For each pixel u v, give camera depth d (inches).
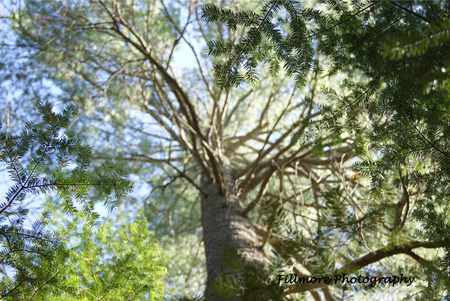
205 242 147.0
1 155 66.5
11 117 175.0
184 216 268.5
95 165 197.9
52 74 197.9
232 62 74.9
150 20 213.6
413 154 77.7
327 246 79.9
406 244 83.1
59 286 74.0
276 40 74.4
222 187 166.6
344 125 86.6
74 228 93.8
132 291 86.7
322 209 84.4
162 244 245.8
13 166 67.2
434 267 76.1
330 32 79.2
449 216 81.8
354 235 82.7
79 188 69.6
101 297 84.0
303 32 75.5
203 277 232.2
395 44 50.2
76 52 193.9
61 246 75.5
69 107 71.3
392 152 78.6
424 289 77.7
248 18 73.1
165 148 255.8
